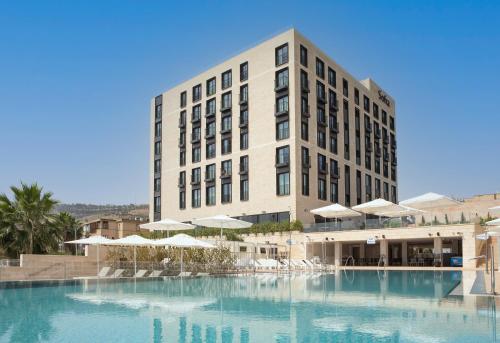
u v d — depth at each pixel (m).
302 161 46.47
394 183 66.06
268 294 17.08
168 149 61.19
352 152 55.72
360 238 37.66
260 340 9.03
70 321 11.20
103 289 19.56
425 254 44.62
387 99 66.75
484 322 10.34
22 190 30.58
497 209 29.23
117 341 8.97
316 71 50.88
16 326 10.58
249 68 51.69
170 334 9.64
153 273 26.58
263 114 49.28
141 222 68.50
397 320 11.01
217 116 54.53
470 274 25.72
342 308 13.12
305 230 41.97
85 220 69.44
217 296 16.50
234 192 51.09
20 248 29.55
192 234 50.91
